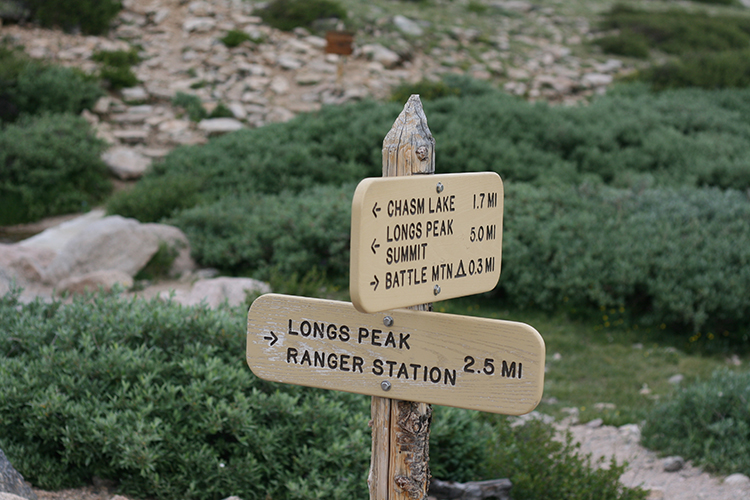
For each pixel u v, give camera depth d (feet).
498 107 49.01
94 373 13.87
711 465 16.92
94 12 63.98
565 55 75.97
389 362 7.44
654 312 27.17
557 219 31.27
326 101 57.72
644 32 83.20
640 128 47.60
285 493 12.92
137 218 37.09
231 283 27.20
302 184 40.68
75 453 12.73
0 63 48.14
